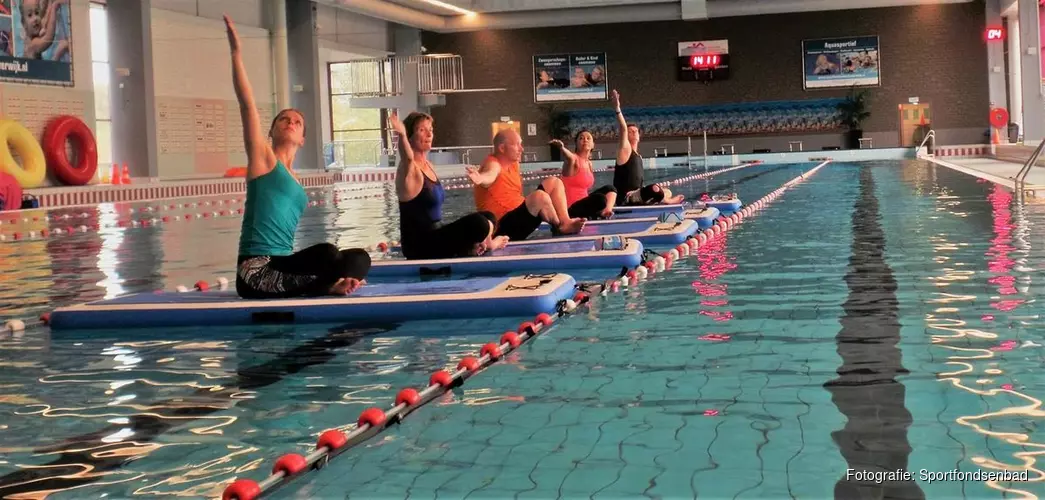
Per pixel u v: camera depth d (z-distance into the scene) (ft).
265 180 18.63
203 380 13.26
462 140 113.50
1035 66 91.81
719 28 109.19
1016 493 7.64
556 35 111.34
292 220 18.93
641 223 30.37
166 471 9.34
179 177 79.71
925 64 106.73
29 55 65.00
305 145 93.76
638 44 110.42
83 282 24.91
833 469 8.41
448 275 23.00
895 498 7.68
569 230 28.12
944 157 93.86
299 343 15.56
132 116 73.20
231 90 86.07
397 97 105.81
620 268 22.36
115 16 72.74
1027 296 16.52
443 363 13.58
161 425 11.02
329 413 11.20
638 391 11.37
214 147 84.43
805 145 109.60
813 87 108.58
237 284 18.56
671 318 16.01
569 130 111.96
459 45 112.57
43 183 65.26
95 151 68.49
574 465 8.83
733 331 14.69
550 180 28.07
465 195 62.75
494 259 23.04
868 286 18.39
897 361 12.29
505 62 112.06
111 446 10.27
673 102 110.63
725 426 9.82
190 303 18.07
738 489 8.03
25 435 10.80
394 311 17.25
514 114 112.68
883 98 107.76
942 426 9.48
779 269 21.24
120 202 62.54
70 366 14.56
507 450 9.37
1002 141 104.32
